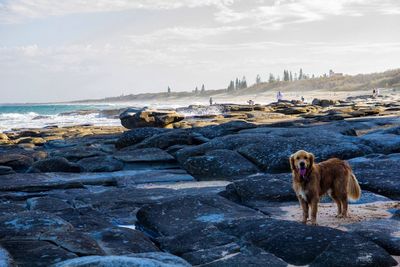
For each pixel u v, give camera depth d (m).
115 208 11.27
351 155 15.59
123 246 7.59
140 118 33.41
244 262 6.82
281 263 6.80
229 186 11.61
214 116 42.19
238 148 16.77
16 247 6.96
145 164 17.12
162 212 9.63
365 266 6.53
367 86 195.12
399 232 7.84
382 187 11.22
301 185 8.55
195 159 15.74
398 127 19.64
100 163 16.80
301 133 19.17
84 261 5.55
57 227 7.64
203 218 9.17
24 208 10.55
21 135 32.97
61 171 16.27
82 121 59.72
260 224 8.08
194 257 7.15
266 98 197.50
